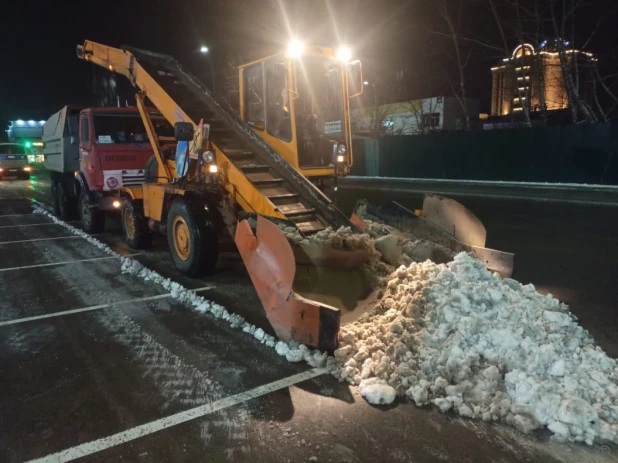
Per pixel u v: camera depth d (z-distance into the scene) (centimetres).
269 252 443
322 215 579
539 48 2139
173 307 553
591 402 326
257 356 422
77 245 916
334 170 706
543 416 317
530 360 358
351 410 339
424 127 3058
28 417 334
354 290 478
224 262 755
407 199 1588
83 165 999
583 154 1745
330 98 705
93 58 972
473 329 384
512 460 286
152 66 827
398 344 382
